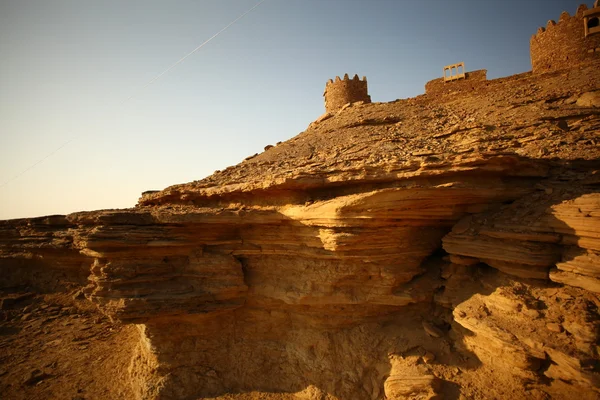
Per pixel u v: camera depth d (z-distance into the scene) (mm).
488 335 9320
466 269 11492
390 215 10945
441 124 21172
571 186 10797
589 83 19406
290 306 12969
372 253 11422
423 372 10250
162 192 18391
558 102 19359
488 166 10898
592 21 22250
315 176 12391
